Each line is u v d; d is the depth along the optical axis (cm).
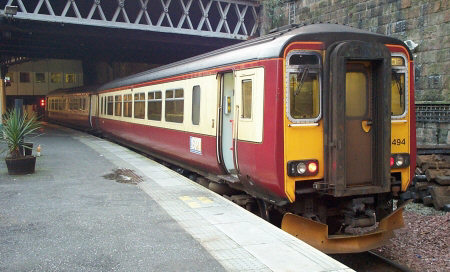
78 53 3145
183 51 2858
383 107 627
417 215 904
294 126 617
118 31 2183
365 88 645
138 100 1424
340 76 600
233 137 744
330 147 614
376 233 634
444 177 938
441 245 734
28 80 4797
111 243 521
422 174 999
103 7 2500
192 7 2503
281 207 681
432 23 1286
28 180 920
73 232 564
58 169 1062
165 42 2381
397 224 661
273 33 722
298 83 620
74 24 2002
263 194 707
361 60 625
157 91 1222
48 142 1741
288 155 615
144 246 510
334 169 606
